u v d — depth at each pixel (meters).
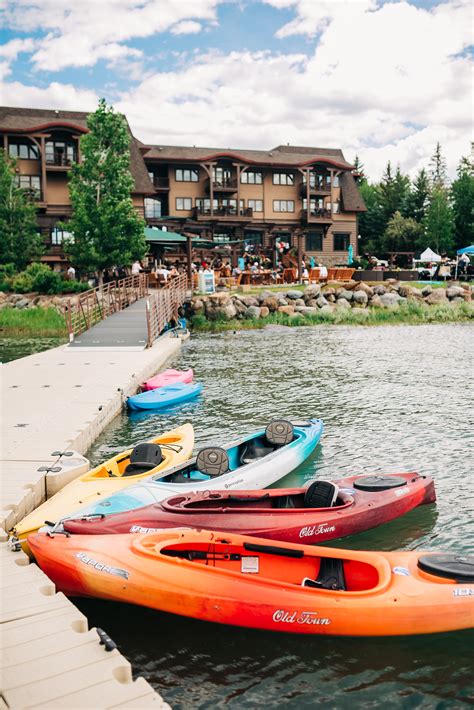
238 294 42.97
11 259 47.31
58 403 16.00
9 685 4.91
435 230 82.25
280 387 20.27
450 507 10.25
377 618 6.33
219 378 22.06
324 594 6.44
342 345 30.61
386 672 6.21
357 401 18.03
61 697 4.78
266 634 6.64
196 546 7.22
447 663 6.33
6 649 5.41
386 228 91.69
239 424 15.73
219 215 58.34
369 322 41.19
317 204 63.53
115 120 44.00
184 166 58.19
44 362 23.05
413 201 93.88
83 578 6.90
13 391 17.64
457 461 12.57
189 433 13.34
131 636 6.82
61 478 10.40
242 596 6.46
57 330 37.75
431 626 6.41
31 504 9.68
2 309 42.09
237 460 11.45
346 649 6.50
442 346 29.70
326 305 43.81
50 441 12.45
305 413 16.69
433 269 53.47
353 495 9.37
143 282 43.31
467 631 6.61
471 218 83.25
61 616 5.96
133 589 6.69
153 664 6.38
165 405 17.72
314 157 61.12
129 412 17.39
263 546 7.14
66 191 53.38
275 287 46.16
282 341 32.66
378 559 6.98
